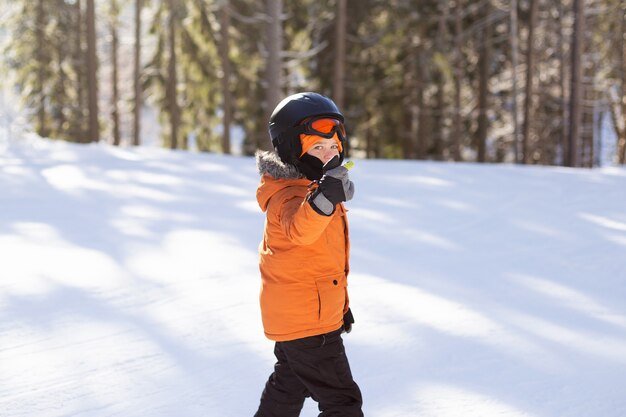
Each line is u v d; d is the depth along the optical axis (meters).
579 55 19.39
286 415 2.46
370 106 23.67
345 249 2.37
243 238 5.94
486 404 2.83
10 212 6.98
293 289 2.26
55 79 25.67
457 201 7.93
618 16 24.77
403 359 3.31
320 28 22.58
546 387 2.98
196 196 8.13
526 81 22.05
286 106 2.24
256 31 23.05
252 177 9.85
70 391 2.96
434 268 5.04
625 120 27.48
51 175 9.73
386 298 4.28
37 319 3.85
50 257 5.18
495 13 23.36
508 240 5.97
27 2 24.75
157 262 5.09
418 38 22.30
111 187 8.73
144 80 25.11
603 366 3.21
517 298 4.30
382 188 8.87
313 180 2.29
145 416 2.75
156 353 3.38
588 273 4.90
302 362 2.29
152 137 38.41
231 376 3.13
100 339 3.56
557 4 24.69
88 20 20.23
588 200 8.02
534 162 27.12
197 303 4.15
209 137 25.56
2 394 2.93
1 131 15.90
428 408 2.79
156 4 24.11
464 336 3.61
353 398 2.32
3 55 24.97
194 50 23.75
